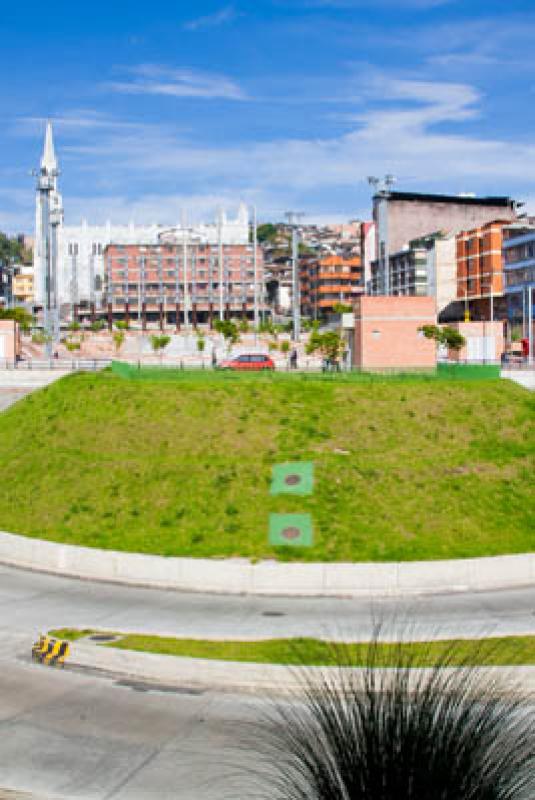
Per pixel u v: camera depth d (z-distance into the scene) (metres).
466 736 8.76
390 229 179.00
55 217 124.81
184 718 19.67
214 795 15.58
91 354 126.19
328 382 48.25
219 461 40.12
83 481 40.25
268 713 19.61
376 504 36.72
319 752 9.48
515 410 46.16
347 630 26.45
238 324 171.50
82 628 26.80
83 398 48.28
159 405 45.69
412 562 31.45
